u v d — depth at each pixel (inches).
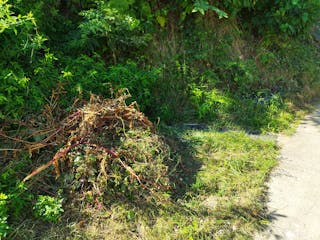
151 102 178.9
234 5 226.7
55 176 120.0
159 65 199.6
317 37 300.5
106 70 173.8
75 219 110.2
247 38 245.1
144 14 204.7
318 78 247.3
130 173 120.0
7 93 132.1
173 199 121.3
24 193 112.9
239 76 213.2
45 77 147.1
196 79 203.8
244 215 117.5
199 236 107.7
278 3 236.7
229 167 142.3
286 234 111.5
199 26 224.1
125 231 107.5
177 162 137.0
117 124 134.0
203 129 174.9
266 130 179.0
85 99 151.6
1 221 99.2
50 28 176.1
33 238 103.3
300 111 204.5
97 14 174.7
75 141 124.6
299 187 134.0
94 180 117.3
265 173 140.2
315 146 164.9
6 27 125.1
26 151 123.8
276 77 231.3
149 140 133.4
